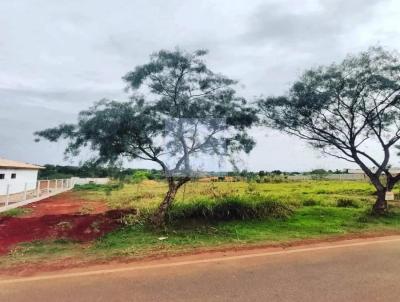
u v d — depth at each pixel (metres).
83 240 9.10
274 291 5.16
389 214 13.81
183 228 10.40
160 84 11.06
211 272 6.16
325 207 16.52
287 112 13.96
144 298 4.89
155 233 9.77
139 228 10.29
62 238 9.16
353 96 13.17
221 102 11.12
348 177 59.38
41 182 24.25
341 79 13.17
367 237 9.62
